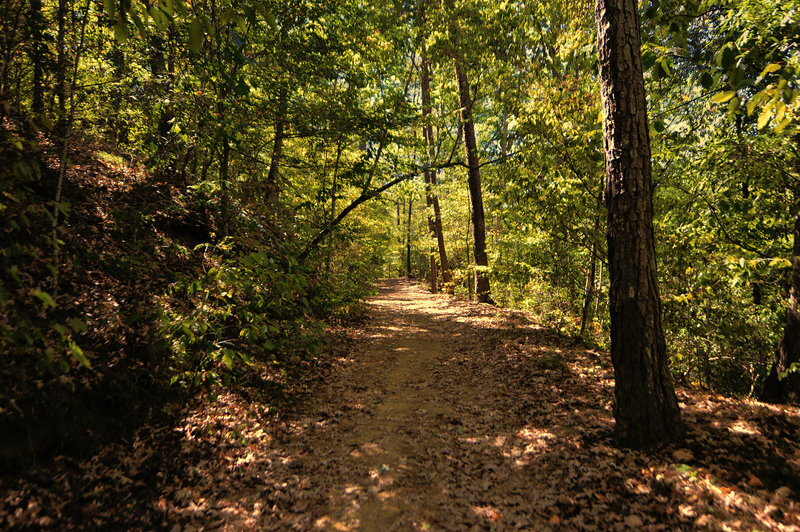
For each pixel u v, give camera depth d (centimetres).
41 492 321
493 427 538
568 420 516
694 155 776
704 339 770
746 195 756
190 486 387
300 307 660
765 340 733
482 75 1213
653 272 415
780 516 283
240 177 912
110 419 424
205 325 472
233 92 736
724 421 435
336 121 924
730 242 767
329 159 1209
